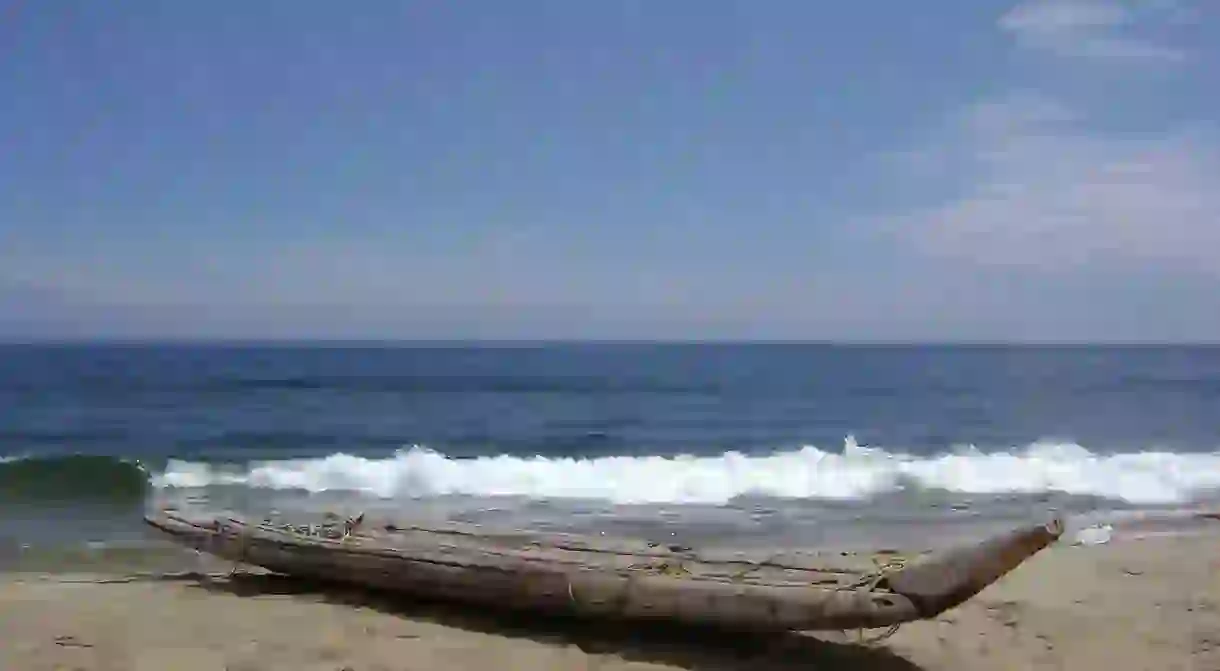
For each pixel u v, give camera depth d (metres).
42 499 14.65
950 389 44.59
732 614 6.27
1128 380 52.06
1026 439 26.62
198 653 6.54
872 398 40.12
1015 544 5.56
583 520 13.49
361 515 9.49
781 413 34.28
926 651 6.62
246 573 9.15
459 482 16.77
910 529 12.78
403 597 8.07
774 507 14.88
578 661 6.39
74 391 38.12
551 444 25.42
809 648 6.67
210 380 44.69
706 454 22.05
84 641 6.80
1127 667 6.34
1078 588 8.57
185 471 17.34
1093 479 17.58
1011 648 6.72
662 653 6.57
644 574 6.84
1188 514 14.27
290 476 17.02
